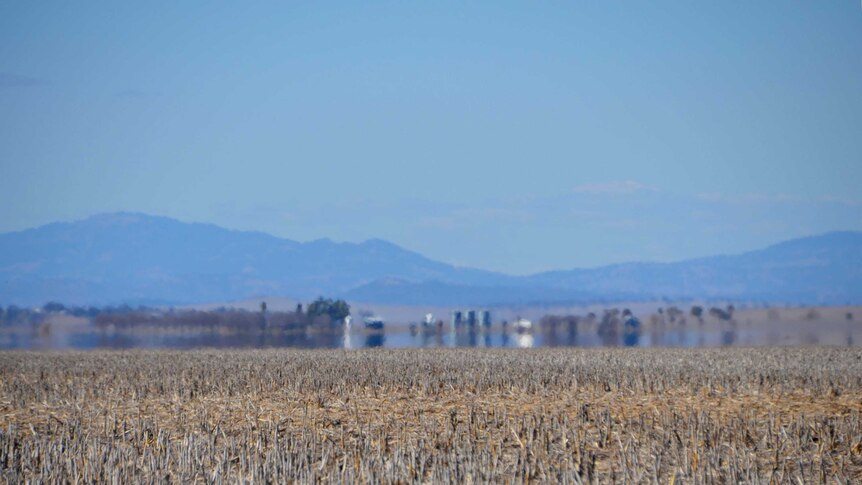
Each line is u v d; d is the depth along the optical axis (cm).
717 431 8125
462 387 11981
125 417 9706
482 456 7175
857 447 7894
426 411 9962
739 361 16075
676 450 7531
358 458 7256
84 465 7075
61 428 9188
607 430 8381
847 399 11012
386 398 11100
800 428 8344
